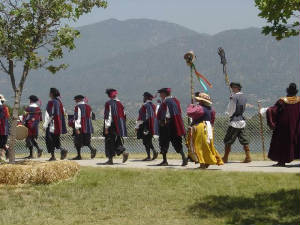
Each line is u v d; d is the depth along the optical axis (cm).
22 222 1838
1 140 3148
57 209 1980
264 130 3622
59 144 3269
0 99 3139
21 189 2188
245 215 1852
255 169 2581
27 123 3506
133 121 4034
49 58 2430
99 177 2392
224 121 3609
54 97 3266
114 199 2092
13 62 2481
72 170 2425
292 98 2623
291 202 1941
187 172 2433
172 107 2789
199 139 2545
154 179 2333
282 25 1758
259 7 1739
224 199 2020
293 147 2616
